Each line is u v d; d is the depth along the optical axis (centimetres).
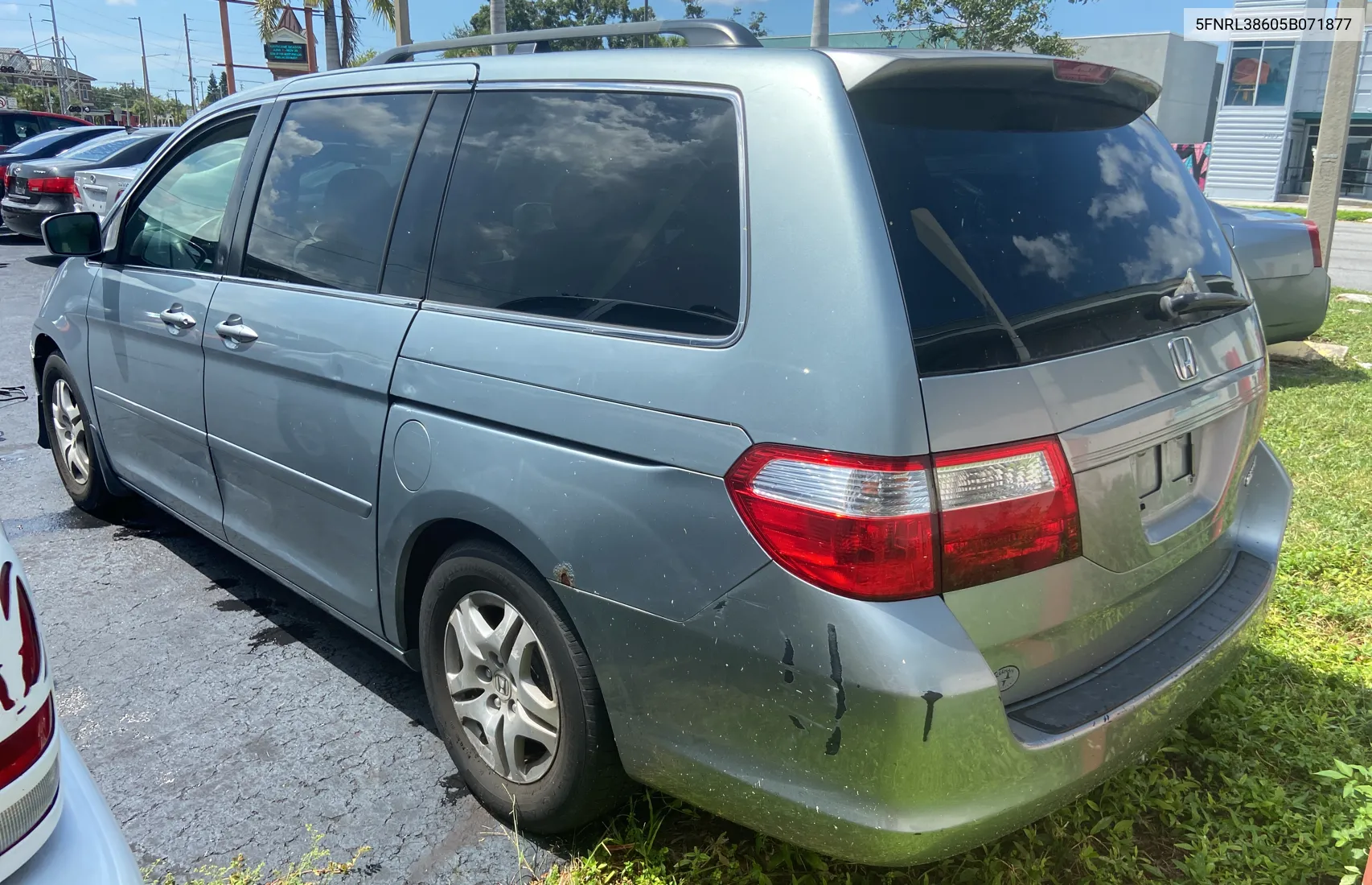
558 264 238
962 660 180
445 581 259
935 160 205
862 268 186
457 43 302
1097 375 208
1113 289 223
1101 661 220
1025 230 212
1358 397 676
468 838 259
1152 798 272
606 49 251
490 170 261
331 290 295
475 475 238
